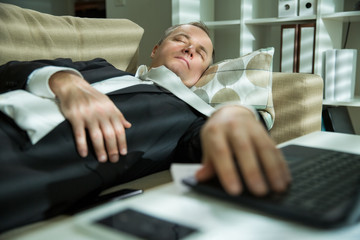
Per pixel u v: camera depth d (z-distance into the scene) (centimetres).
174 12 228
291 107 139
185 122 112
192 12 237
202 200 41
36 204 71
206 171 42
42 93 90
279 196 38
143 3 300
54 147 79
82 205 79
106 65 132
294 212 34
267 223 34
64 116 83
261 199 37
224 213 37
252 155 39
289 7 203
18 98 84
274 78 145
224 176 38
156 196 42
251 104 132
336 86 194
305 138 77
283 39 204
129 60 172
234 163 40
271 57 140
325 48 198
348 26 221
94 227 32
